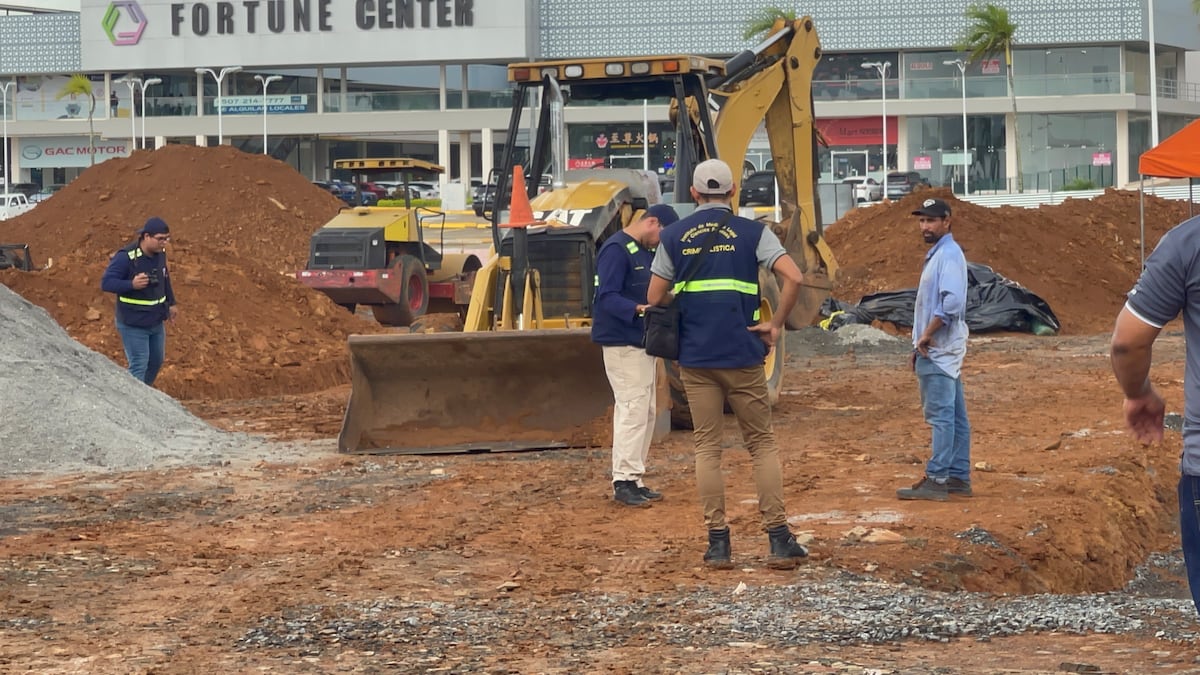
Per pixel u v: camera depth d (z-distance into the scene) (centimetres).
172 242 2259
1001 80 7225
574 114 4741
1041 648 611
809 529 928
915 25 7294
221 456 1304
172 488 1134
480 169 8175
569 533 937
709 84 1612
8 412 1276
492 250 1433
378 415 1336
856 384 1894
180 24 7706
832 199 4016
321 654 628
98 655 632
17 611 718
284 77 7862
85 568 827
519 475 1173
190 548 888
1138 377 468
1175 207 3759
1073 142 7300
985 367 2091
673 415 1452
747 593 743
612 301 1040
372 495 1095
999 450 1284
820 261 1778
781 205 1755
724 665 591
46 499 1081
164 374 1872
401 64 7544
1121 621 654
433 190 7444
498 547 890
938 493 1033
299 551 880
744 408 817
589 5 7594
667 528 946
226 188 3909
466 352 1298
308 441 1416
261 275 2286
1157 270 455
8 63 7975
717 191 820
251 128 7669
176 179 3906
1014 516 970
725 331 805
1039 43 7212
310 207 3981
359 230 2616
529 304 1362
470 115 7494
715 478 817
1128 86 7144
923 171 7381
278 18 7575
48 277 2120
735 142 1612
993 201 5753
